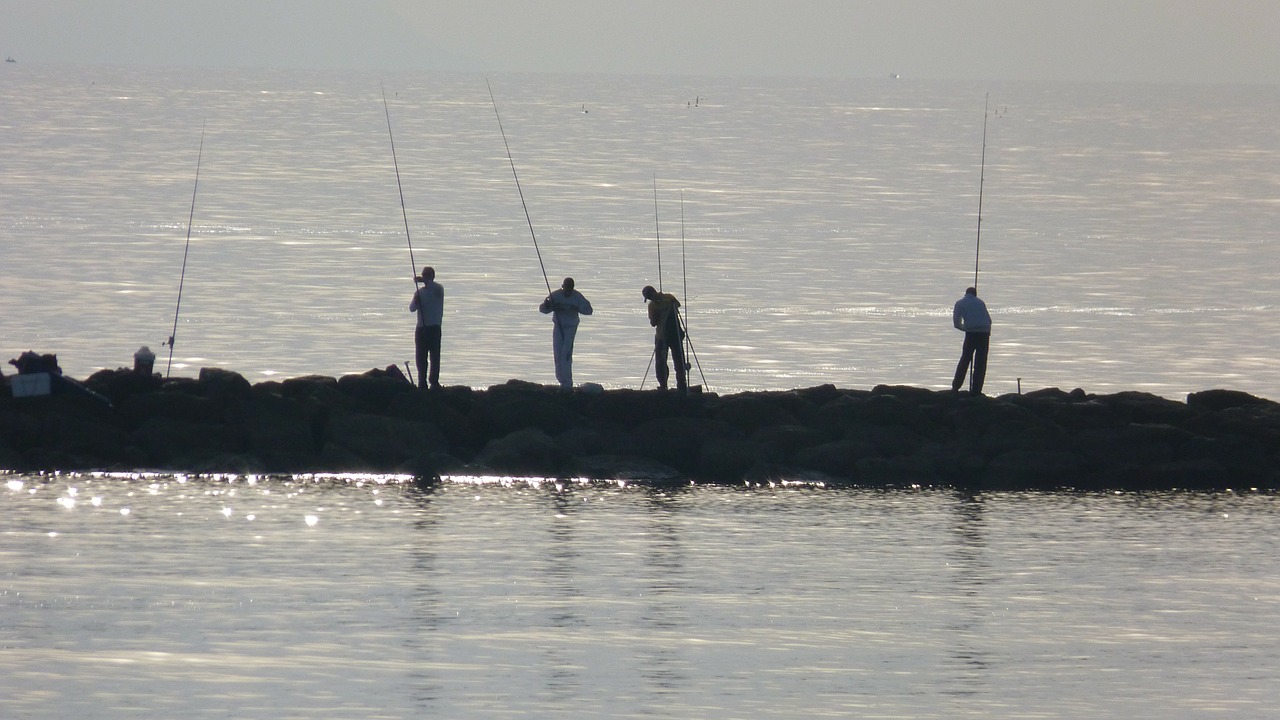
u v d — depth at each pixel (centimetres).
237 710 4422
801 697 4666
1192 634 5419
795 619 5494
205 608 5431
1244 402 8988
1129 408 8738
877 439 8381
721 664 4975
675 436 8319
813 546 6606
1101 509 7556
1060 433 8338
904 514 7331
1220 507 7669
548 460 8144
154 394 8294
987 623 5506
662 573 6088
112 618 5281
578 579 5956
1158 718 4547
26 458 7925
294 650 4994
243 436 8162
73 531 6525
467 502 7394
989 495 7912
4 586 5634
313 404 8319
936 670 4959
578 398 8525
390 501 7362
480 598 5659
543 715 4444
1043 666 5028
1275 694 4784
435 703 4525
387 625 5294
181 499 7269
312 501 7300
